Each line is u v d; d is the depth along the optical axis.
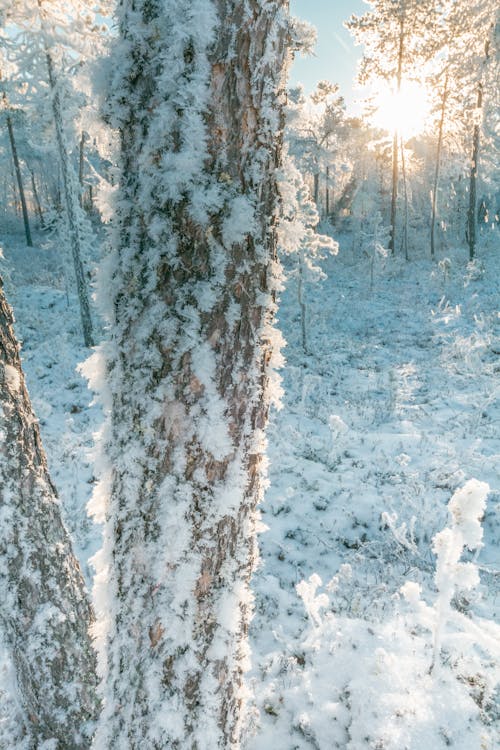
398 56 25.75
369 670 2.88
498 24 19.00
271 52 1.40
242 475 1.63
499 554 5.38
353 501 6.42
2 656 2.91
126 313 1.53
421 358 14.24
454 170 31.88
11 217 49.19
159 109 1.32
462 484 6.75
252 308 1.55
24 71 13.09
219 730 1.76
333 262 29.14
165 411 1.51
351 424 9.73
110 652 1.77
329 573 5.18
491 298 18.58
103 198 1.52
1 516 2.19
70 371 12.97
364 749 2.44
